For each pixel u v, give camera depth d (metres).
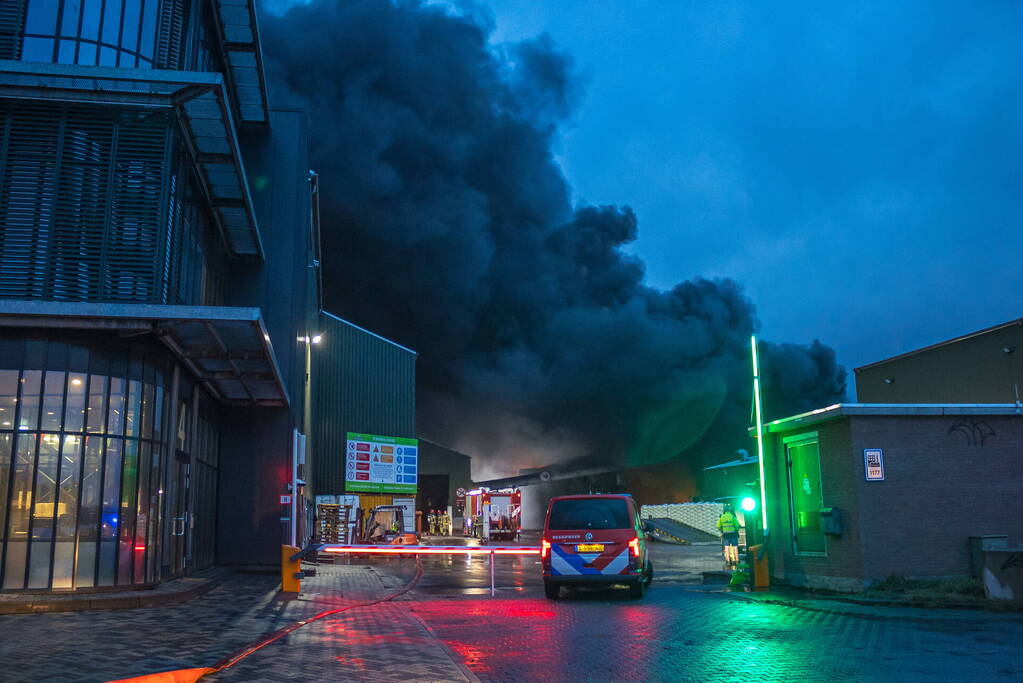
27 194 14.82
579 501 15.65
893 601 12.20
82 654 8.51
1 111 15.03
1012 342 23.61
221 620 11.88
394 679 7.18
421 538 56.03
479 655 8.69
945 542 14.05
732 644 8.98
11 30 16.05
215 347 16.41
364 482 50.09
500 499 50.66
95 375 14.40
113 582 14.26
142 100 15.25
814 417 15.02
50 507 13.77
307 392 34.84
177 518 17.86
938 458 14.34
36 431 13.84
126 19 16.91
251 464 24.11
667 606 13.52
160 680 7.04
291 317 25.41
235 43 22.52
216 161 18.12
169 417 16.38
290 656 8.48
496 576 23.23
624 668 7.72
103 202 15.05
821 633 9.69
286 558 17.16
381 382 53.00
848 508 14.23
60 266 14.66
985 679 6.79
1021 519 14.28
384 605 14.50
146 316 13.89
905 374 27.78
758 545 15.59
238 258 25.27
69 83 14.88
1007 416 14.62
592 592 16.91
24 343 14.01
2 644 9.30
